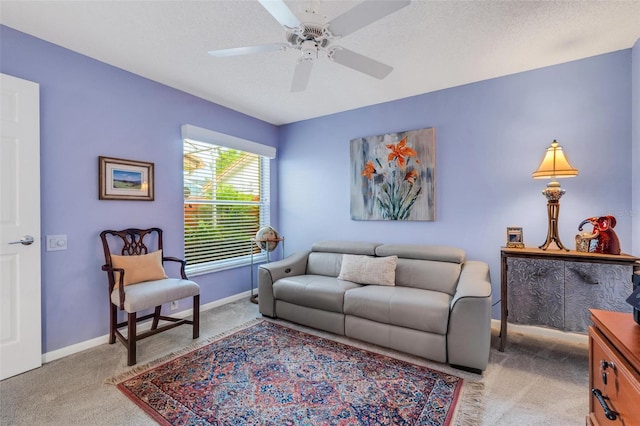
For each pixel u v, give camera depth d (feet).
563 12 6.15
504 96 9.25
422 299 7.59
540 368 6.96
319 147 13.21
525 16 6.28
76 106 7.86
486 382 6.40
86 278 8.05
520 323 7.74
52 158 7.44
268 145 14.02
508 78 9.17
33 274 6.91
